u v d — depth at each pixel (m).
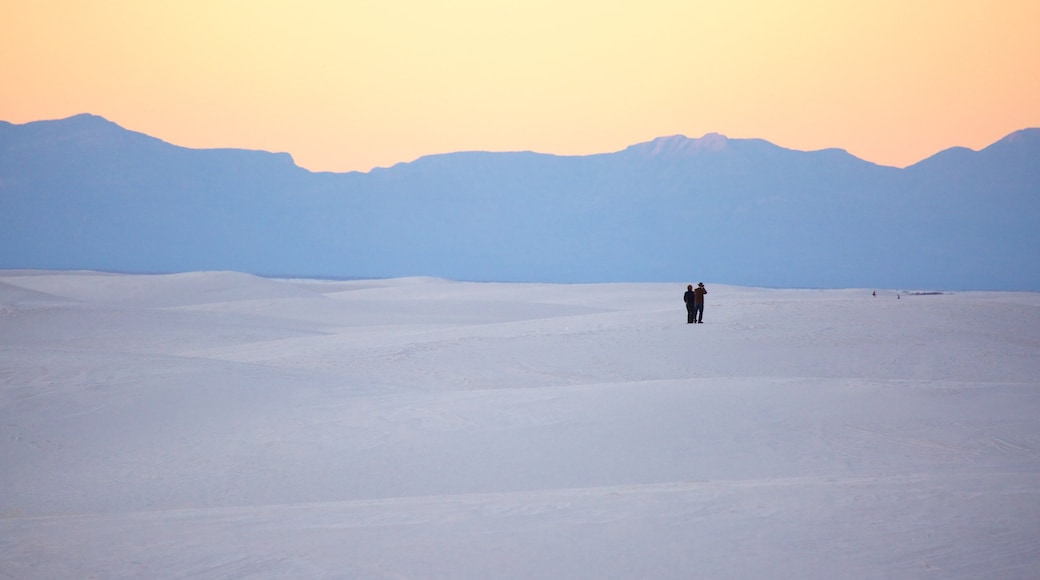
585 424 14.68
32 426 15.76
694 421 14.59
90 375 19.17
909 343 29.94
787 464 12.17
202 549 7.23
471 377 26.03
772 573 6.28
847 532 7.23
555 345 30.39
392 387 19.95
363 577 6.38
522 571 6.47
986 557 6.54
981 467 11.27
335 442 14.46
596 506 8.40
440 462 13.17
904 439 13.38
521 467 12.77
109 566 6.79
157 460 13.96
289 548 7.18
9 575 6.60
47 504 11.87
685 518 7.80
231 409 17.14
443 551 6.99
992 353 28.61
